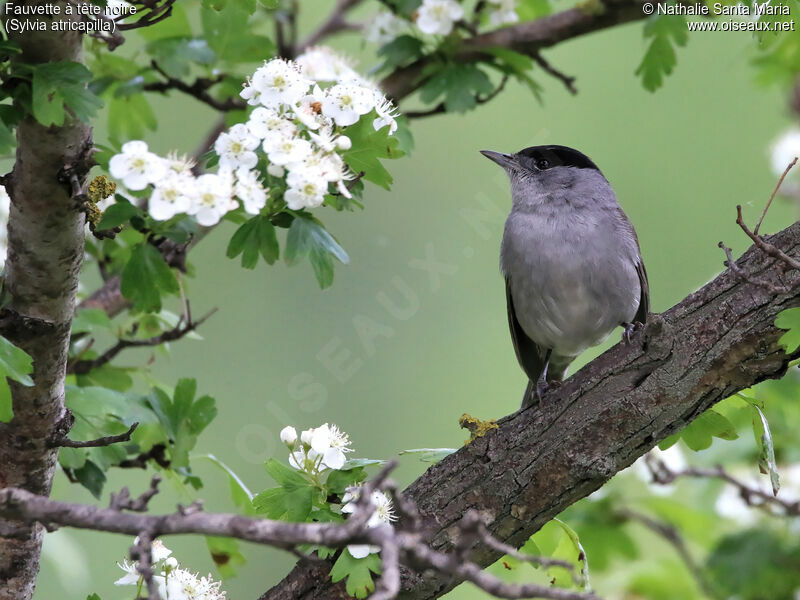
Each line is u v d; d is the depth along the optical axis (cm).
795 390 993
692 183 1575
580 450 683
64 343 694
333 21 1177
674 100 1608
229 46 934
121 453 772
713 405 703
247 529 445
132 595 744
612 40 1631
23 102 636
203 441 1339
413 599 679
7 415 613
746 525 1052
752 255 691
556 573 783
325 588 678
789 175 1220
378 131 650
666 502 1070
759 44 877
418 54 988
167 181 584
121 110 991
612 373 695
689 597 1056
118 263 932
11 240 671
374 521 617
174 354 1391
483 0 1008
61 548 962
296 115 629
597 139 1588
